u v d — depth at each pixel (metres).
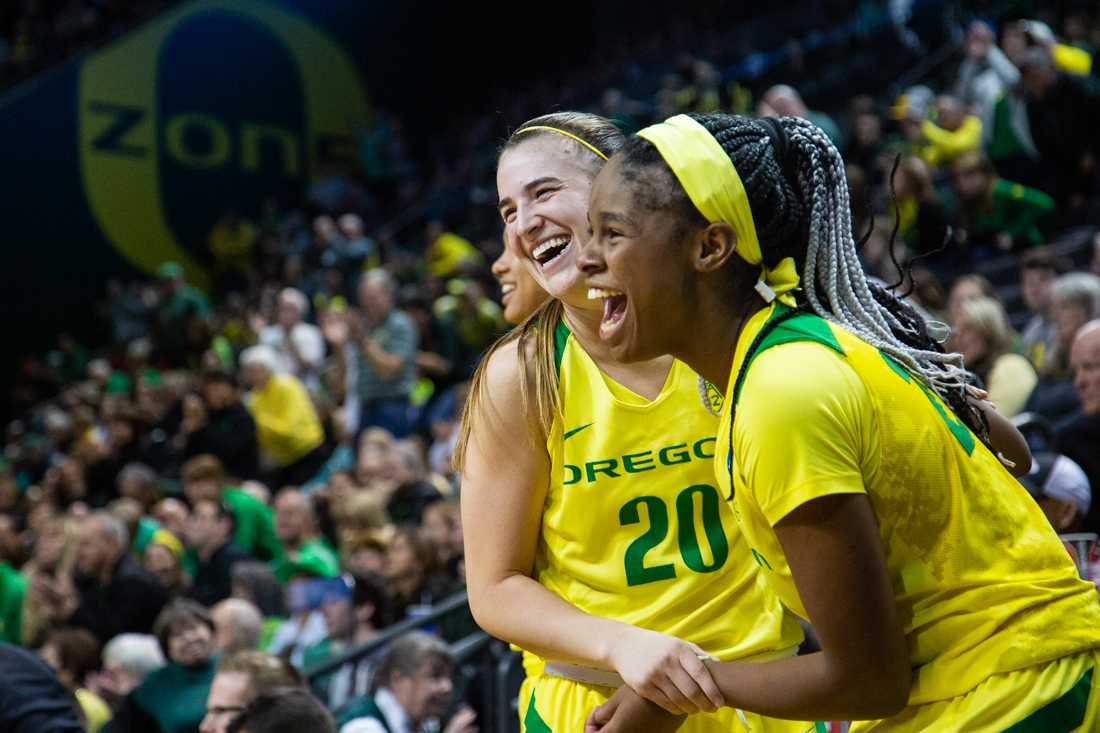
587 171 2.44
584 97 23.27
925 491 1.90
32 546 11.88
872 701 1.86
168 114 23.92
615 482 2.47
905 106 11.72
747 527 1.98
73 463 13.58
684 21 23.31
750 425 1.85
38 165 22.62
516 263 2.67
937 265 10.15
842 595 1.82
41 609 8.90
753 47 20.67
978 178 9.91
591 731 2.20
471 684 5.46
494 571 2.47
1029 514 2.00
